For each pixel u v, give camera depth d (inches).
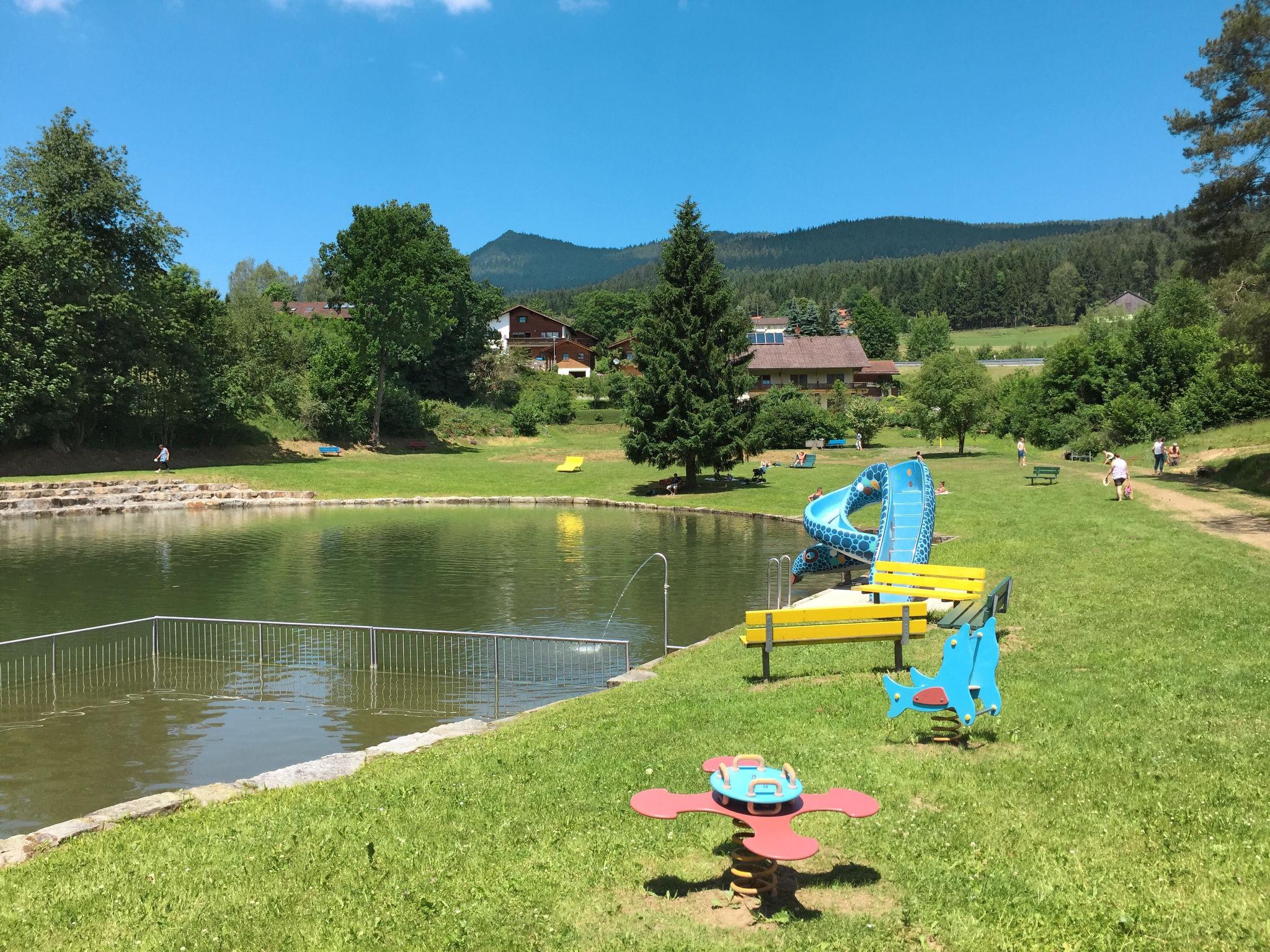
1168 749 303.0
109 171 2039.9
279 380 2568.9
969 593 542.0
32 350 1809.8
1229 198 1258.6
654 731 362.3
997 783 282.8
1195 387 2142.0
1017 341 6934.1
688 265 1753.2
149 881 242.5
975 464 2130.9
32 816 364.2
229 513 1632.6
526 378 3757.4
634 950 193.9
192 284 2385.6
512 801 289.1
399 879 234.7
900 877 224.1
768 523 1449.3
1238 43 1202.6
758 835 203.2
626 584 906.7
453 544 1216.2
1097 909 203.2
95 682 568.7
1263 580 606.2
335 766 356.5
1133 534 869.2
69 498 1609.3
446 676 574.2
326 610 781.3
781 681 451.2
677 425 1743.4
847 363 3978.8
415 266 2628.0
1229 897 205.3
